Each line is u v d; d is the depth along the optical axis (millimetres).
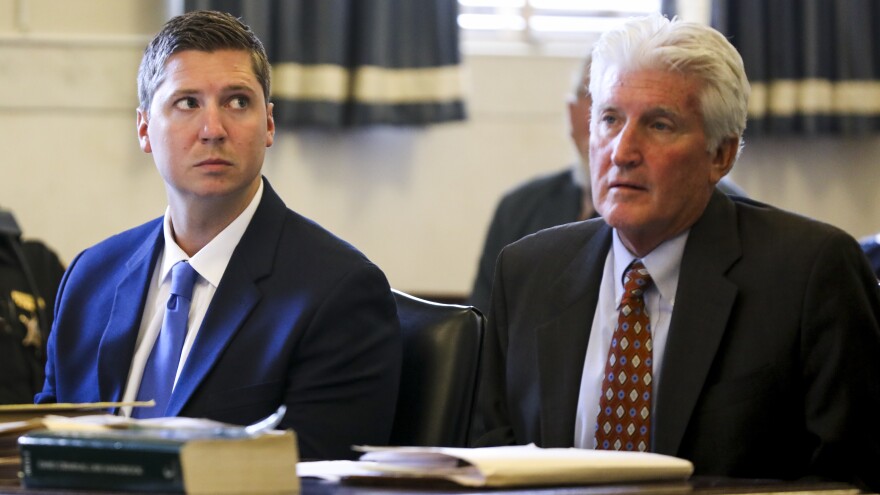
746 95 5488
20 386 8938
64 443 3625
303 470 4180
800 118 13891
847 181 14406
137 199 12906
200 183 5754
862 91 13914
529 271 5945
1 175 12656
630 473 3982
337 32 12812
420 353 6004
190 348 5785
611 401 5340
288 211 6137
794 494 3916
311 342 5691
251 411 5590
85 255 6453
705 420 5168
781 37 13750
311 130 13383
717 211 5547
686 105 5266
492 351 5996
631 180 5289
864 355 5203
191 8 12719
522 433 5688
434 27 13133
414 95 13102
